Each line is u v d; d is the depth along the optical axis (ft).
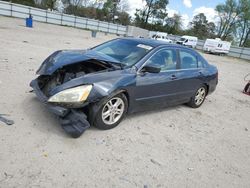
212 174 11.20
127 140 12.52
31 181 8.52
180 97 17.84
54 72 12.59
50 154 10.16
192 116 18.20
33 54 30.66
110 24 159.63
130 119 15.16
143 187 9.38
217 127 17.11
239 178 11.35
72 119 11.17
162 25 235.81
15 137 10.82
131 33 166.09
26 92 16.14
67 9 204.13
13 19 106.63
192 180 10.44
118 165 10.38
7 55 27.09
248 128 18.20
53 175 9.02
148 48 15.33
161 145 12.78
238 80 43.91
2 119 12.04
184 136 14.48
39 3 188.03
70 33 89.40
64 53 14.26
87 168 9.78
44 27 96.63
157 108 16.44
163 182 9.92
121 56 14.93
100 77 12.14
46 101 11.51
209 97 25.38
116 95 12.82
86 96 11.23
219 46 133.59
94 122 12.54
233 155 13.44
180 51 17.35
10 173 8.70
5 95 15.10
